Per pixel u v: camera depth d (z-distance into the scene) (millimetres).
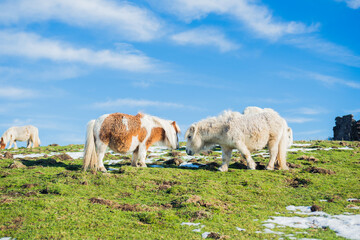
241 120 14352
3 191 11031
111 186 11594
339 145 24438
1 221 7930
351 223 8164
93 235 7195
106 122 13758
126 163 17219
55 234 7180
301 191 11516
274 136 14453
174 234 7344
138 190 11227
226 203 9969
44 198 9734
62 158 18656
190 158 19609
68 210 8727
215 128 14500
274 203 10234
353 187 11805
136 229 7645
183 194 10578
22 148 28203
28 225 7660
